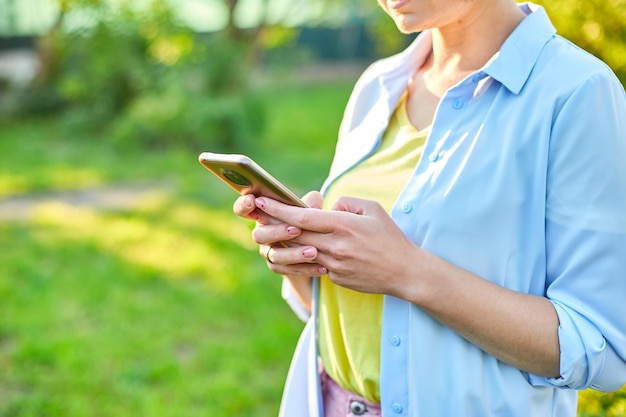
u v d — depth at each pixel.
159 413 3.43
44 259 5.48
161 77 10.39
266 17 10.92
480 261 1.14
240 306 4.69
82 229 6.27
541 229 1.12
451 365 1.16
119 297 4.80
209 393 3.63
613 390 1.13
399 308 1.18
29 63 13.99
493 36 1.24
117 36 10.71
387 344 1.19
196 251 5.72
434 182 1.17
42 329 4.28
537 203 1.11
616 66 1.87
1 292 4.79
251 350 4.11
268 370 3.91
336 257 1.13
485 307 1.09
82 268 5.32
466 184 1.14
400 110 1.36
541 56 1.15
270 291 4.93
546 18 1.20
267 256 1.24
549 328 1.08
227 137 9.81
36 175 8.17
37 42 12.41
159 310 4.62
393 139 1.34
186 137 9.68
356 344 1.28
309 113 13.83
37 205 7.07
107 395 3.60
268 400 3.63
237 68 10.28
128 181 8.12
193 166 8.84
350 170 1.37
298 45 22.50
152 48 10.77
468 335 1.12
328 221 1.11
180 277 5.21
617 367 1.09
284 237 1.14
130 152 9.53
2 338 4.19
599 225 1.06
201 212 6.85
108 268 5.31
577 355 1.06
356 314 1.28
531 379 1.15
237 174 1.13
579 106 1.08
